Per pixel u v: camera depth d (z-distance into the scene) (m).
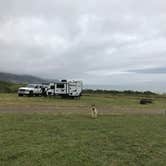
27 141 10.62
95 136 12.17
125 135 12.64
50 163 7.92
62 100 41.03
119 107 31.39
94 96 60.84
